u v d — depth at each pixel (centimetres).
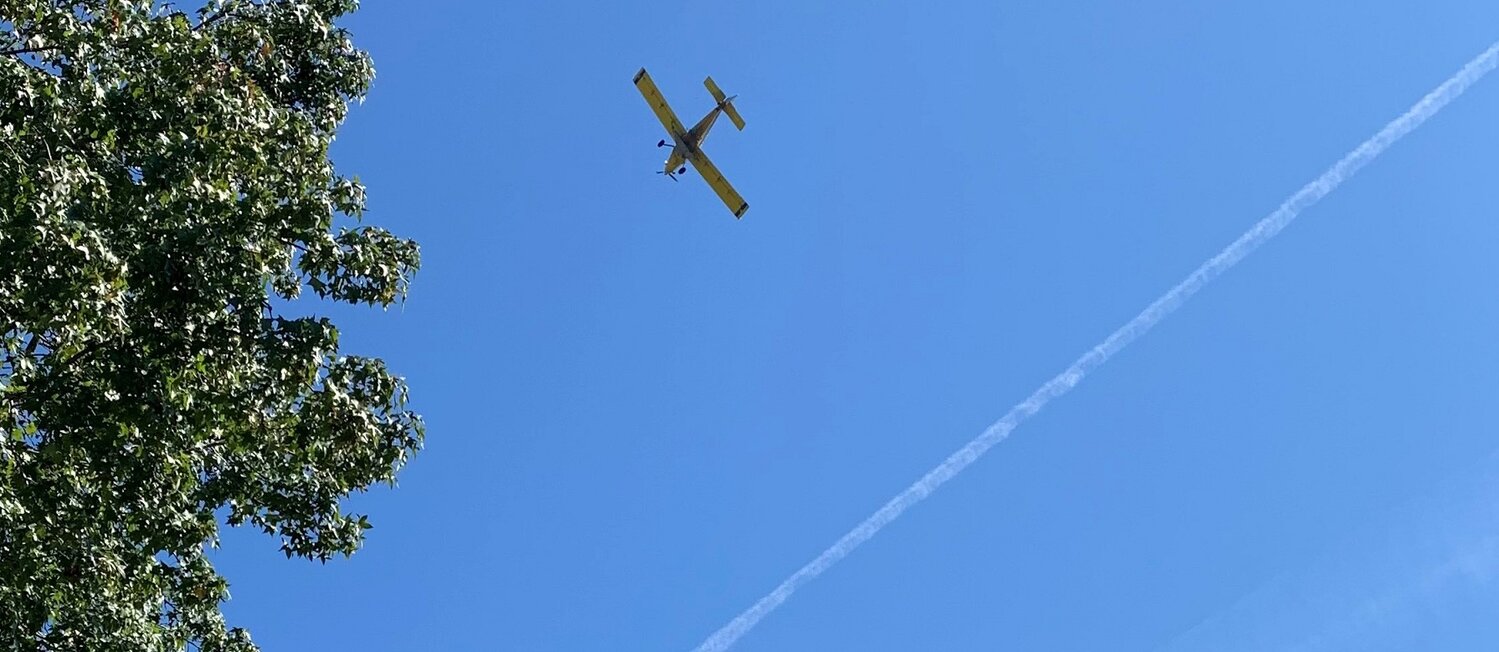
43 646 1883
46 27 1833
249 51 2186
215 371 1844
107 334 1780
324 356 1888
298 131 2120
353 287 1972
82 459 1803
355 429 1900
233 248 1828
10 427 1750
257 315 1827
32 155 1758
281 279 2078
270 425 1906
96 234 1656
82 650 1900
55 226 1633
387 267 1966
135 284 1786
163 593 2053
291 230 1934
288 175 2033
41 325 1678
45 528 1792
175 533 1889
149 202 1809
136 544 1952
